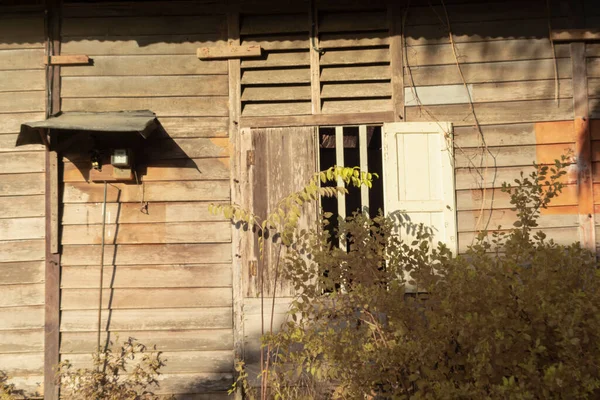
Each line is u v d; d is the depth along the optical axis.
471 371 3.18
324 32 5.66
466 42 5.55
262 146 5.47
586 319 3.10
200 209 5.49
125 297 5.40
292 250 5.33
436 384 3.14
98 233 5.46
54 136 5.48
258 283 5.36
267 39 5.67
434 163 5.41
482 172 5.43
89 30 5.64
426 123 5.43
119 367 5.31
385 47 5.64
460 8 5.59
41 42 5.65
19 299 5.41
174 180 5.52
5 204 5.49
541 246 3.48
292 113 5.56
